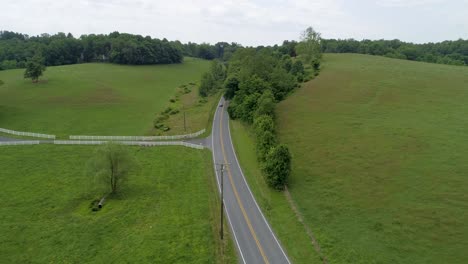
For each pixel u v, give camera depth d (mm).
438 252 45781
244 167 77062
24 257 47469
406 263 44375
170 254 46750
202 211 58250
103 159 63469
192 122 110438
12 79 162500
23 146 86812
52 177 70562
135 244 49250
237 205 60844
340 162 71750
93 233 52406
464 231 49031
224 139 95062
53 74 176625
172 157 82375
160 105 136750
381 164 68938
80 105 128750
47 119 111812
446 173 62969
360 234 50531
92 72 189625
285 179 65500
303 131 89438
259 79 111938
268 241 50719
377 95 108688
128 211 58625
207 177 71750
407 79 121938
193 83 187875
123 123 111312
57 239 51062
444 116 87750
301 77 132750
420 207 55094
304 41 160375
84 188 66500
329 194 61469
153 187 67438
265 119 84812
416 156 69875
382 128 84812
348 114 96688
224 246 49312
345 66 151500
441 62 190000
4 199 61719
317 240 49938
